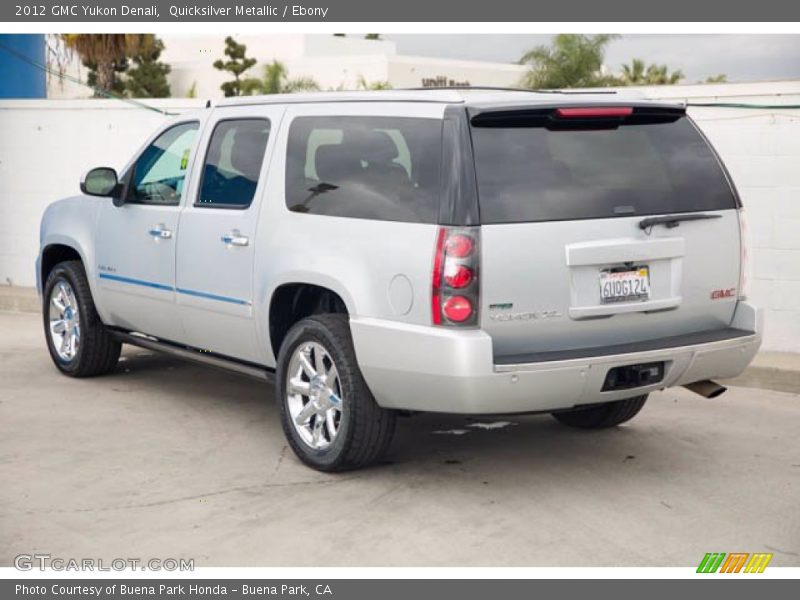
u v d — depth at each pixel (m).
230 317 6.47
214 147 6.78
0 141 12.70
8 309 11.73
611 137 5.53
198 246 6.68
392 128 5.55
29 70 16.08
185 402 7.45
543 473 5.95
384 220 5.41
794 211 8.80
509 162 5.21
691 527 5.15
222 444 6.45
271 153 6.27
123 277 7.38
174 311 6.96
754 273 9.02
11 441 6.46
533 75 41.59
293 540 4.94
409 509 5.35
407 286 5.21
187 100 11.82
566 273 5.21
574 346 5.32
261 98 6.55
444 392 5.12
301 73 55.50
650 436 6.76
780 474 6.00
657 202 5.50
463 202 5.07
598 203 5.32
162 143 7.30
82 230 7.79
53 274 8.12
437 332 5.08
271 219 6.12
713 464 6.17
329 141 5.91
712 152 5.83
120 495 5.52
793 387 8.06
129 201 7.41
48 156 12.52
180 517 5.21
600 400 5.37
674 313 5.59
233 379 8.16
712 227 5.68
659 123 5.72
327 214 5.77
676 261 5.56
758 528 5.15
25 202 12.68
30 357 8.91
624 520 5.23
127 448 6.35
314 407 5.87
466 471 5.97
